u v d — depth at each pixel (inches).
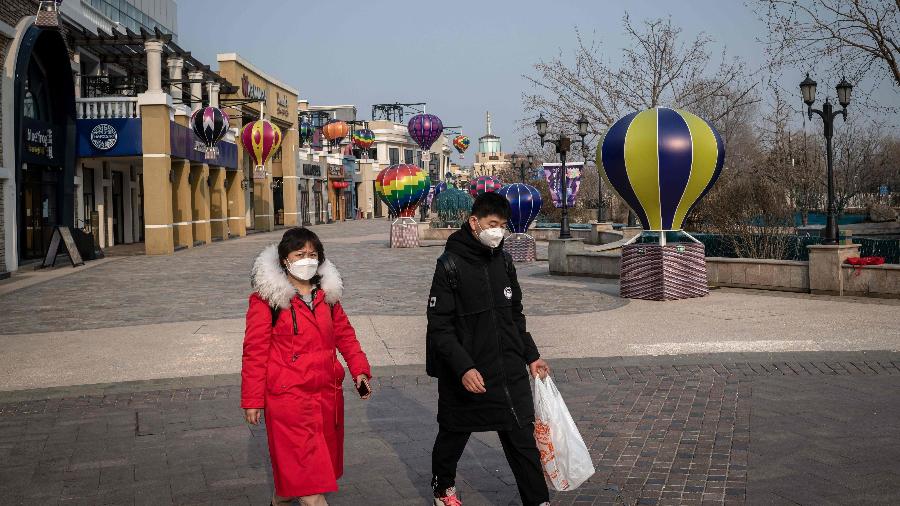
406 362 347.9
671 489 190.9
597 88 1437.0
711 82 1411.2
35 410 281.6
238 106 1694.1
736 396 277.6
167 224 1116.5
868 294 518.0
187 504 189.8
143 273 828.0
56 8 945.5
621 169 558.6
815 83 588.1
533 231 1384.1
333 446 164.1
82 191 1155.3
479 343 162.9
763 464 206.2
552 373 319.3
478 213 163.2
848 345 357.4
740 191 798.5
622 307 511.2
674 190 548.1
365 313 506.6
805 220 1072.8
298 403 157.6
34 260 950.4
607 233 1145.4
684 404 269.1
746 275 582.9
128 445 237.8
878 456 209.9
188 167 1243.8
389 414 266.4
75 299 611.2
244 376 157.9
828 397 273.0
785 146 1109.7
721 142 552.7
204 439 242.7
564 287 641.6
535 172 1953.7
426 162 2215.8
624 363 333.7
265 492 197.2
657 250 538.9
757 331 402.3
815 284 540.4
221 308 546.9
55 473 213.3
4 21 847.7
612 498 186.4
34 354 383.6
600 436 235.0
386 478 204.8
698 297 545.0
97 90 1255.5
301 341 159.2
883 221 1558.8
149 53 1111.0
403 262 938.7
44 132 954.1
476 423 162.2
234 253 1121.4
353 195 3117.6
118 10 1515.7
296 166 2180.1
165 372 337.4
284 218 2144.4
